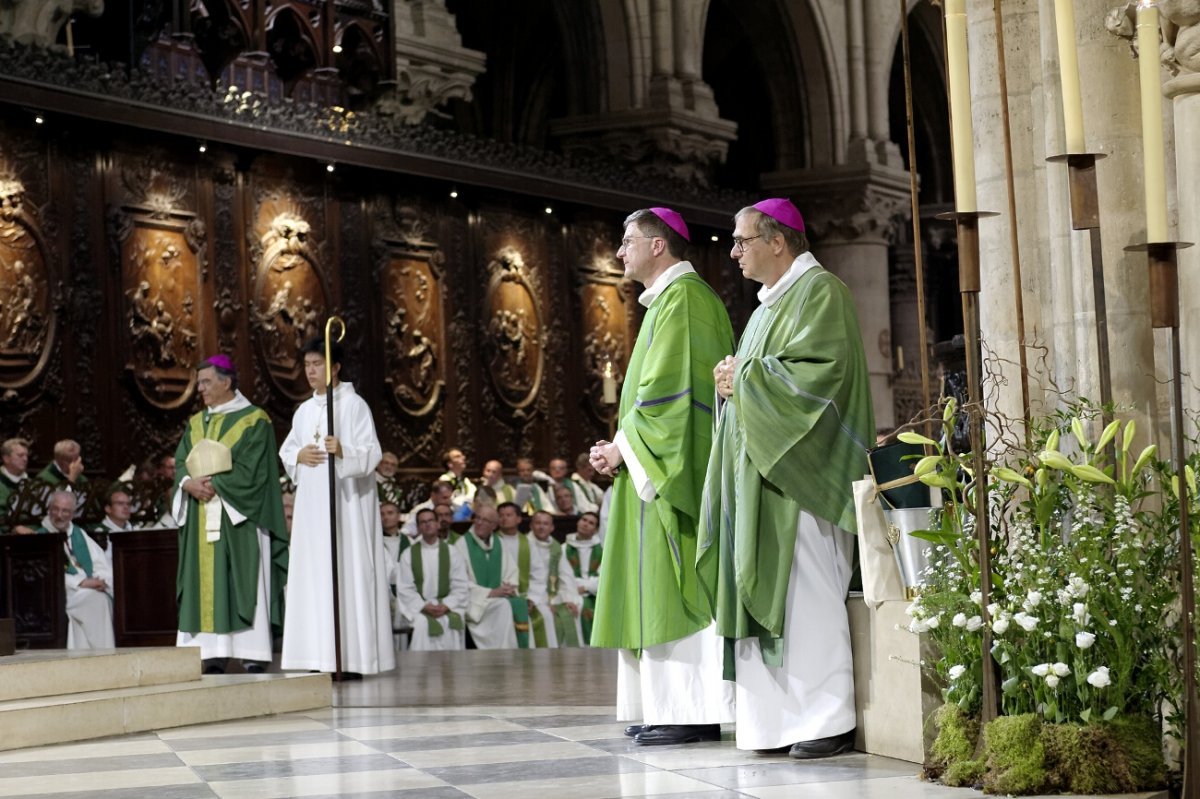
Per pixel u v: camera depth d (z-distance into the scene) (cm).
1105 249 582
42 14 1547
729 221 2367
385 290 1908
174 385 1667
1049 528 475
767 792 446
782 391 519
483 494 1537
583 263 2184
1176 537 450
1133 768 426
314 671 970
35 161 1557
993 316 660
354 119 1817
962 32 448
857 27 2616
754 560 516
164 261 1664
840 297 534
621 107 2300
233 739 641
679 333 583
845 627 520
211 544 1007
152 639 1157
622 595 587
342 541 975
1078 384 602
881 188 2606
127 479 1434
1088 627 441
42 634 1149
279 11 1809
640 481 570
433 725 659
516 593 1395
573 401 2164
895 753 500
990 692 446
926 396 521
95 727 665
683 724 568
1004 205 660
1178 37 500
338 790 477
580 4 2328
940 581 476
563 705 725
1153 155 401
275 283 1781
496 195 2048
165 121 1617
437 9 1994
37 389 1542
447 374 1984
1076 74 445
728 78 2842
